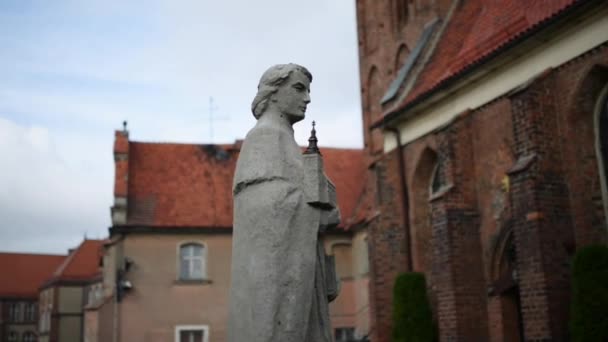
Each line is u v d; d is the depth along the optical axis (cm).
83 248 7119
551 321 1638
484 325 2016
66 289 6794
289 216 425
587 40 1700
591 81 1719
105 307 3353
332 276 457
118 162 3653
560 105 1781
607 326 1461
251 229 427
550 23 1750
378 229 2636
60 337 6662
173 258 3494
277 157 441
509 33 2055
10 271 8519
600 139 1733
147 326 3381
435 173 2459
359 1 3409
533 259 1688
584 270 1503
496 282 1997
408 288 2284
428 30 2792
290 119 475
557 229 1705
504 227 1973
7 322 8269
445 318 2033
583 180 1730
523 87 1788
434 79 2448
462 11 2662
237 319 419
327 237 3662
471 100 2130
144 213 3559
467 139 2116
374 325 2642
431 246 2291
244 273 422
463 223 2059
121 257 3441
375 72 3253
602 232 1708
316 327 431
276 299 409
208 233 3553
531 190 1703
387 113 2622
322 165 453
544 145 1748
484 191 2062
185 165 3866
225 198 3728
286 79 472
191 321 3431
